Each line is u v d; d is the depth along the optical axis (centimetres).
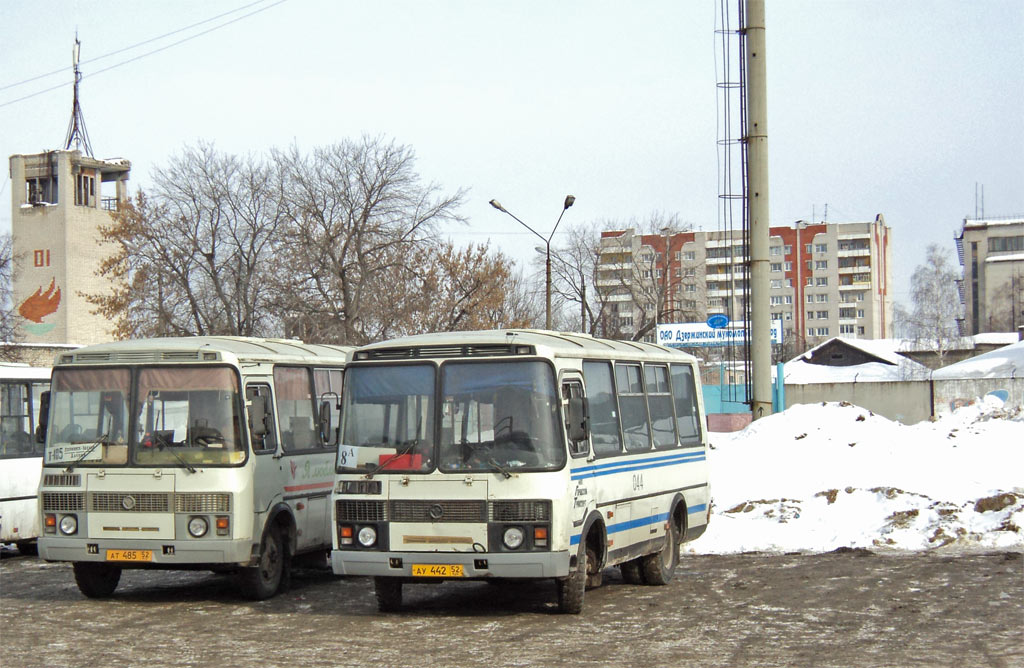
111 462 1298
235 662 952
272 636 1084
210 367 1312
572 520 1120
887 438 2498
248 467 1296
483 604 1266
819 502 1989
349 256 4903
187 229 4866
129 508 1285
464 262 5372
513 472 1102
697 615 1161
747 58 2923
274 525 1383
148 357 1325
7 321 6350
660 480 1407
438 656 962
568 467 1119
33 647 1043
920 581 1354
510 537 1097
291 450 1429
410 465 1130
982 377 4959
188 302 4856
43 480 1316
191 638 1081
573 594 1154
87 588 1366
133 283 4844
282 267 4784
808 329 14550
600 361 1277
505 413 1123
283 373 1434
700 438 1596
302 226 4778
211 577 1602
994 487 2088
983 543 1695
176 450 1292
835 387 5022
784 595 1283
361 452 1155
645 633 1059
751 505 2019
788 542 1772
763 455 2433
